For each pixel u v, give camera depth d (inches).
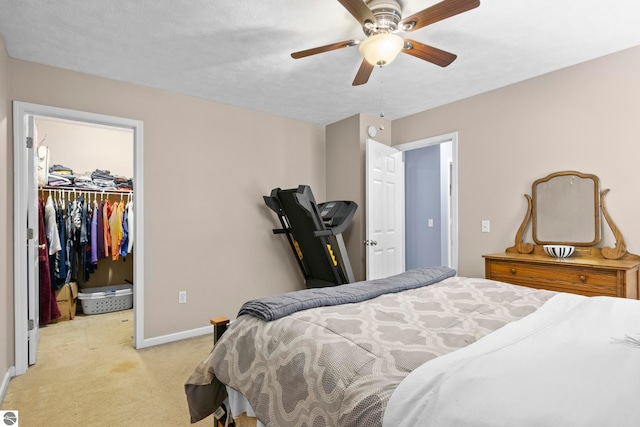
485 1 77.0
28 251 107.3
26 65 104.0
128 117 121.0
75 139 185.8
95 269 184.4
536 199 116.6
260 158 152.9
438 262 182.2
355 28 88.0
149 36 91.5
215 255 140.0
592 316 55.6
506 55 102.6
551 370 36.5
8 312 99.1
